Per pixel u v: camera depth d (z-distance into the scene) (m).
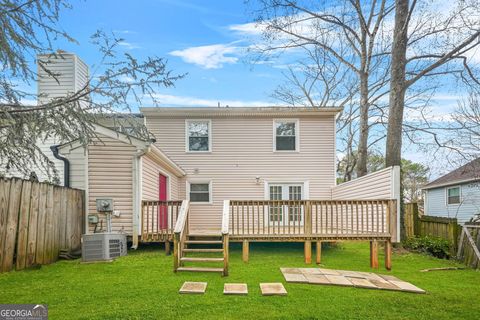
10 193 5.43
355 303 4.40
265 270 6.26
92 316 3.74
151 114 12.58
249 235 7.27
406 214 10.70
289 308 4.14
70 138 4.37
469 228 7.65
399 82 9.62
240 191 12.62
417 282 5.66
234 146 12.75
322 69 19.17
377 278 5.86
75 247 7.54
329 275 5.91
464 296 4.82
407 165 25.94
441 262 7.64
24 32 3.71
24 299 4.29
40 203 6.19
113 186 8.16
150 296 4.50
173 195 11.76
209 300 4.38
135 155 8.18
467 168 13.48
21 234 5.66
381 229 7.57
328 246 9.89
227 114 12.70
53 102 3.88
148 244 9.35
